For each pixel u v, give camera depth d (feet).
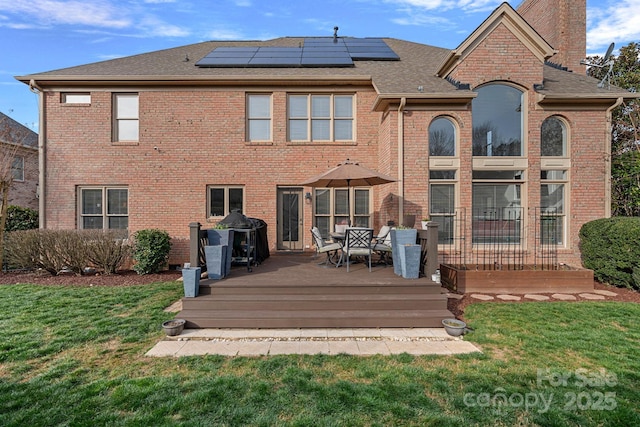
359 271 23.41
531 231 29.94
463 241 29.55
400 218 29.27
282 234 34.68
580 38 37.37
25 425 9.33
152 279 28.37
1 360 13.43
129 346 15.03
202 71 34.63
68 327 17.10
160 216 33.83
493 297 23.43
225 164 34.06
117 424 9.43
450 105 29.43
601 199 30.09
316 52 40.22
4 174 32.40
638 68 41.27
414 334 16.81
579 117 30.12
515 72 29.84
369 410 10.19
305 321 17.57
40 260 29.27
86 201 34.19
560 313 19.65
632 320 18.44
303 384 11.69
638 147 35.19
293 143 34.19
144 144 33.76
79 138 33.68
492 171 30.27
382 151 32.65
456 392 11.22
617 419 9.80
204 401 10.58
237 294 19.30
